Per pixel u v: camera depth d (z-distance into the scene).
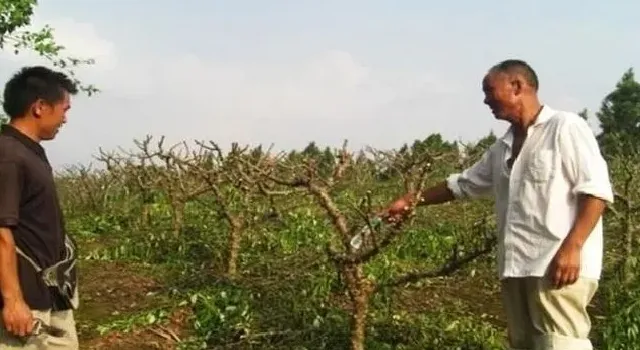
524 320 5.16
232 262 8.97
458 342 6.85
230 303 7.65
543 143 4.89
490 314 8.16
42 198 4.37
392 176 16.33
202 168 10.37
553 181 4.84
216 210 11.26
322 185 5.73
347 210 10.27
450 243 10.70
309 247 10.13
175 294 8.29
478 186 5.59
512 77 4.98
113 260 10.77
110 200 15.94
